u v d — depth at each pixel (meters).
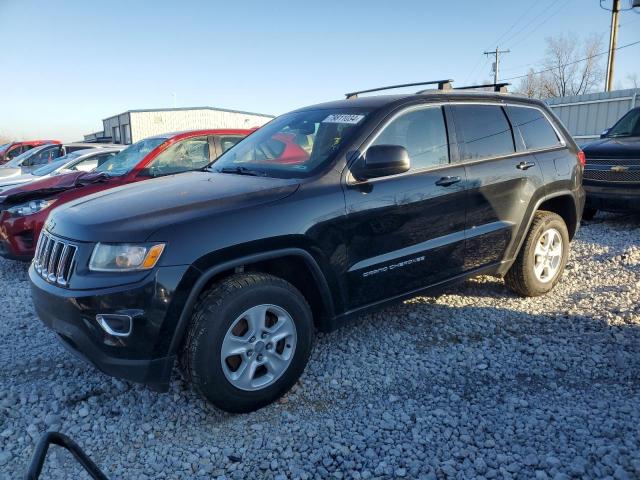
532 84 48.69
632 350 3.65
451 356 3.66
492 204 4.16
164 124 34.28
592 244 6.62
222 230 2.84
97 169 7.25
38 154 13.52
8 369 3.66
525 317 4.34
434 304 4.64
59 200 6.05
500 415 2.94
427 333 4.07
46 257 3.12
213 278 2.99
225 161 4.22
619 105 19.47
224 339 2.81
